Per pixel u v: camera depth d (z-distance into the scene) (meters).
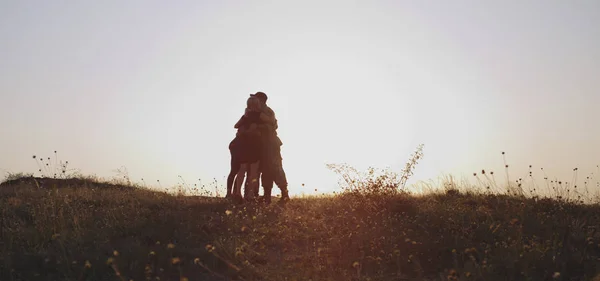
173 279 6.80
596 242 7.81
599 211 10.16
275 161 12.01
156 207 11.23
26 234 8.31
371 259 7.38
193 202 11.68
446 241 8.00
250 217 9.91
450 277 6.29
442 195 12.14
